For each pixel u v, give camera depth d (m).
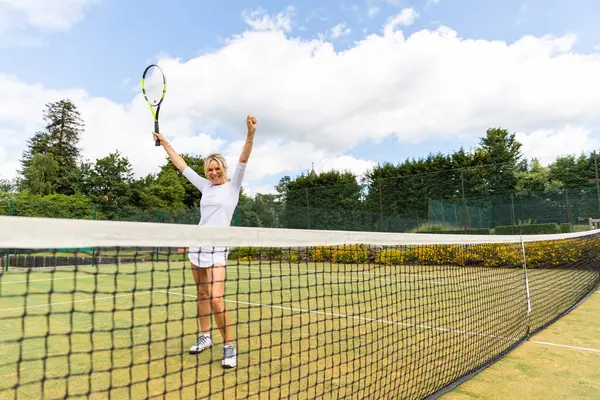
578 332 3.94
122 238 1.35
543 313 4.65
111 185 31.39
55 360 2.94
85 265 11.62
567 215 12.93
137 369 2.72
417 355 3.09
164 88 3.81
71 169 41.44
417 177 16.94
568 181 14.12
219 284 2.73
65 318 4.53
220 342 3.43
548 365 2.97
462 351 3.21
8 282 8.81
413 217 16.84
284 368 2.75
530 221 13.62
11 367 2.76
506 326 3.99
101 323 4.23
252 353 3.10
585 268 8.20
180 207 35.72
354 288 6.81
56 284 8.33
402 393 2.30
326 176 27.08
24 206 14.34
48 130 42.62
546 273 7.90
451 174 16.17
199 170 40.06
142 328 3.97
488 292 5.77
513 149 30.61
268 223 18.42
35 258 11.64
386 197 17.61
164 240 1.51
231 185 3.10
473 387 2.53
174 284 8.11
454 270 6.98
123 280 8.91
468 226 14.94
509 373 2.79
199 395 2.25
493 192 15.32
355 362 2.91
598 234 8.75
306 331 3.84
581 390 2.50
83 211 15.80
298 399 2.16
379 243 2.66
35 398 2.21
